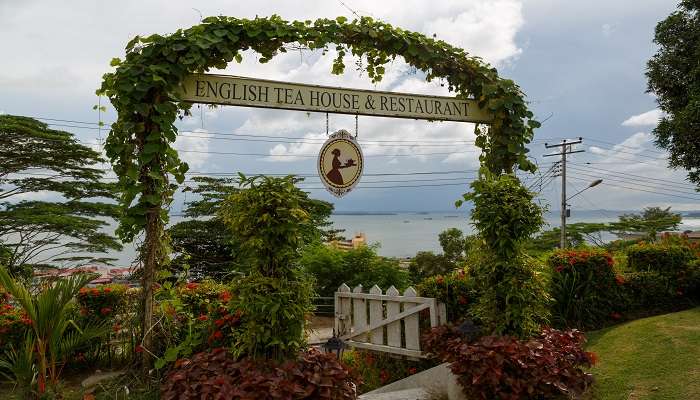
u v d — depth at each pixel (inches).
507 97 235.9
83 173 780.6
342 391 146.9
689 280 315.0
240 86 199.8
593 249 305.4
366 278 504.7
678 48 603.8
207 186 805.2
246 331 155.6
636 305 295.6
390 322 246.8
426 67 233.5
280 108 205.8
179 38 183.6
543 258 295.6
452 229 815.7
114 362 213.6
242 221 156.9
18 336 206.2
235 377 142.9
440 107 234.5
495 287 195.5
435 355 205.3
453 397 183.6
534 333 192.5
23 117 747.4
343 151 214.4
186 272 207.5
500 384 163.5
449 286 235.0
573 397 161.6
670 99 615.8
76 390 184.1
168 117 181.5
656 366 193.6
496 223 191.2
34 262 724.7
